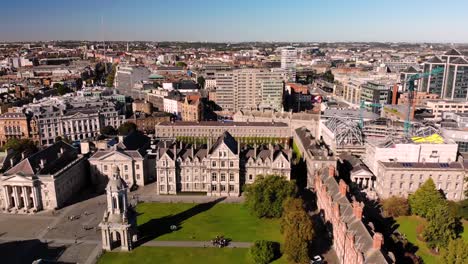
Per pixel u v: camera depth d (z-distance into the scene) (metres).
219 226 161.00
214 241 146.25
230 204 184.25
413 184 184.38
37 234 154.88
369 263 106.81
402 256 129.75
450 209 154.62
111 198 139.50
